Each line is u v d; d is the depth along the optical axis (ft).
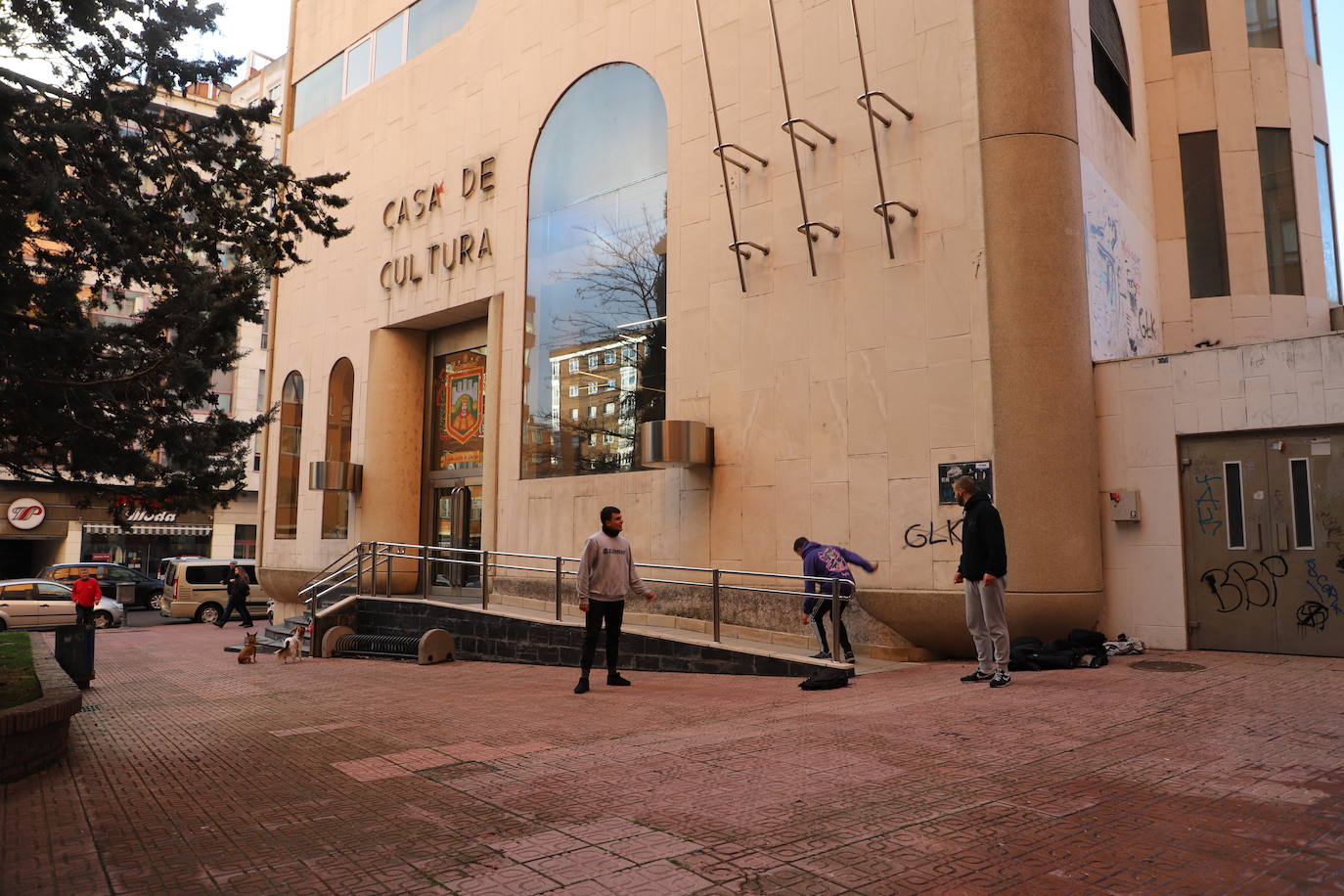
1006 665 25.79
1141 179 45.88
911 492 35.45
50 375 25.20
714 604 35.14
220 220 30.48
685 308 44.37
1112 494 33.04
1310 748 17.04
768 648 33.86
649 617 43.34
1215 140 48.26
